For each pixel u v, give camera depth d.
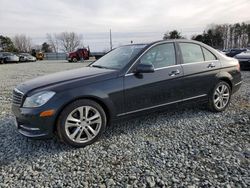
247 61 12.47
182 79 4.56
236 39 81.56
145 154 3.50
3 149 3.76
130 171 3.08
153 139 3.99
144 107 4.23
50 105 3.49
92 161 3.35
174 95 4.52
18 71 17.19
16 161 3.40
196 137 4.03
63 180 2.94
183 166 3.15
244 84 8.48
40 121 3.48
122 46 5.11
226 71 5.24
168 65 4.47
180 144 3.78
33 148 3.77
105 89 3.83
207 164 3.18
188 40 4.89
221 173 2.97
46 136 3.55
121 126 4.57
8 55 31.95
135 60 4.16
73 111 3.64
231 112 5.26
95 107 3.80
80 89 3.66
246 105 5.75
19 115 3.67
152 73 4.24
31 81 4.08
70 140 3.65
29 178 2.99
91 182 2.88
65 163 3.32
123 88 3.97
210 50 5.15
